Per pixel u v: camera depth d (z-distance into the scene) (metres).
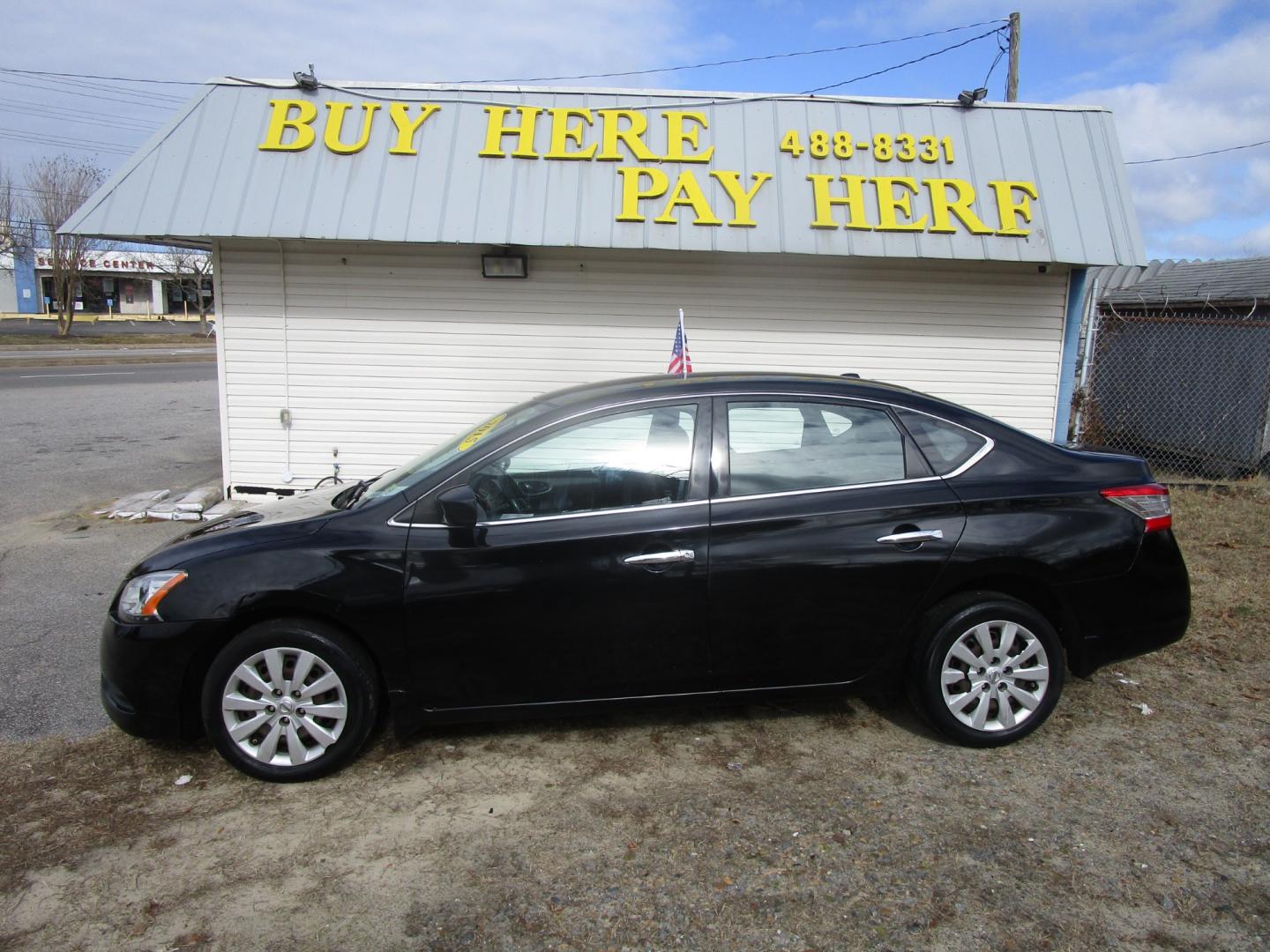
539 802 3.47
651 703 3.78
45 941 2.70
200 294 51.81
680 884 2.95
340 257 8.70
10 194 39.91
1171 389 11.92
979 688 3.81
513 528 3.64
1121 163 8.66
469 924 2.77
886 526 3.72
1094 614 3.86
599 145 8.38
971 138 8.63
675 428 3.82
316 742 3.62
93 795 3.54
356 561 3.57
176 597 3.55
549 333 8.87
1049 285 8.84
